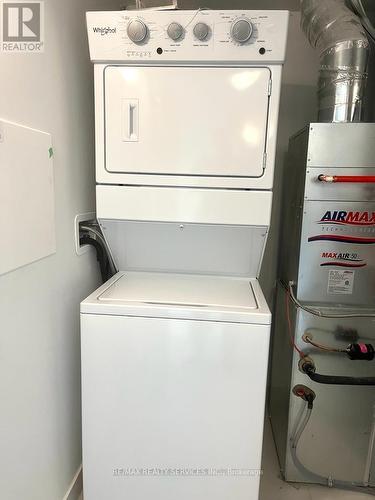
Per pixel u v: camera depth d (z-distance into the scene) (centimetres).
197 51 125
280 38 122
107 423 131
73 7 141
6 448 104
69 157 141
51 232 126
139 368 126
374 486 174
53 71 126
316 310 158
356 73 148
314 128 146
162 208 139
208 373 124
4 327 101
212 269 162
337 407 167
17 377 109
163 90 131
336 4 154
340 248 154
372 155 146
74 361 152
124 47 128
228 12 122
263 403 124
